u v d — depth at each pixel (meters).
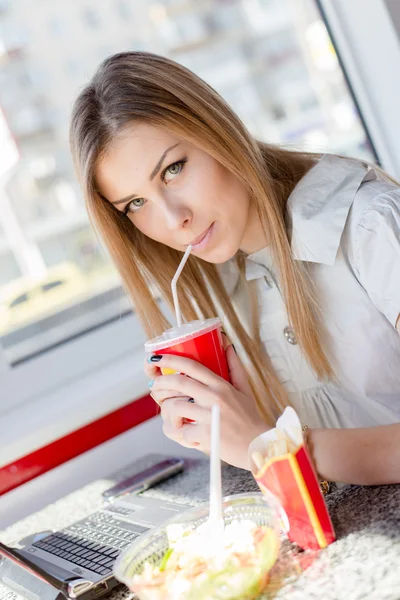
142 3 1.74
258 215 1.09
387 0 1.59
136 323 1.74
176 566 0.75
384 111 1.72
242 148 1.04
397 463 0.82
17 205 1.64
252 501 0.81
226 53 1.79
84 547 1.00
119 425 1.49
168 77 1.01
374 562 0.69
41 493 1.40
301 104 1.83
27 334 1.64
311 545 0.77
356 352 1.10
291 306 1.09
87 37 1.69
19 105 1.65
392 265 0.98
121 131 0.98
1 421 1.54
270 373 1.23
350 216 1.03
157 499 1.14
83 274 1.70
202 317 1.28
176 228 1.00
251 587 0.70
